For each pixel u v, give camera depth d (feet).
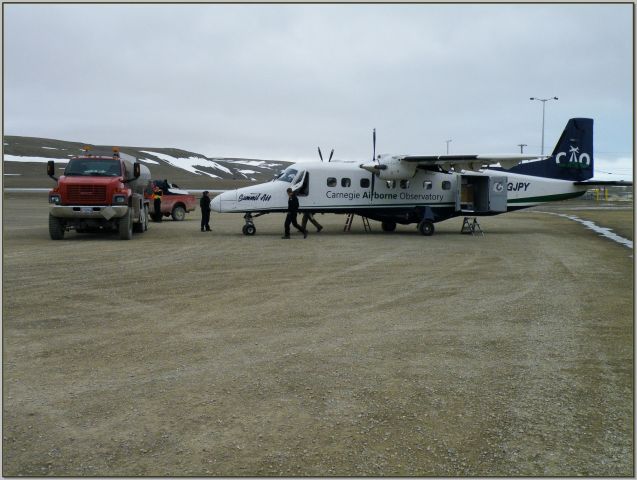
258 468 11.76
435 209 69.21
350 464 11.94
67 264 39.88
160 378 16.80
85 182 54.75
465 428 13.65
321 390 15.99
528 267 40.11
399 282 33.65
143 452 12.35
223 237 62.49
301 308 26.43
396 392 15.87
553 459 12.19
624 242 58.90
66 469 11.60
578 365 18.20
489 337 21.49
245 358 18.80
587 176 74.49
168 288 31.19
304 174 64.44
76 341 20.51
